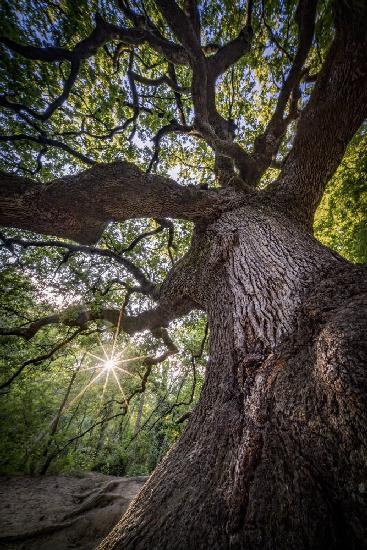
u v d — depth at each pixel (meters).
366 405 1.06
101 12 5.90
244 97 8.64
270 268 2.71
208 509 1.30
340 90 3.99
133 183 3.27
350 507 1.01
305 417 1.31
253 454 1.40
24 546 3.91
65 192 2.94
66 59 4.93
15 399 9.63
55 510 5.43
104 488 6.46
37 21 5.48
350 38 3.67
